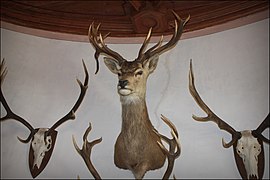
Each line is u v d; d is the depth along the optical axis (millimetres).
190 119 4484
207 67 4566
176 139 4141
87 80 4641
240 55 4438
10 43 4711
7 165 4414
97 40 4375
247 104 4285
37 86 4703
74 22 4895
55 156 4477
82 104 4707
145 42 4223
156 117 4562
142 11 4594
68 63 4836
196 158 4316
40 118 4617
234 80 4410
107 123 4645
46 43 4852
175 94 4609
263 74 4270
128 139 4113
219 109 4391
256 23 4406
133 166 4168
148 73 4199
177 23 4273
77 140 4578
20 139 4488
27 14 4777
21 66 4703
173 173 4285
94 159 4488
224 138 4289
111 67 4188
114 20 4938
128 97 4062
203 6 4656
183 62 4676
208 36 4641
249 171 4020
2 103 4512
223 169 4191
